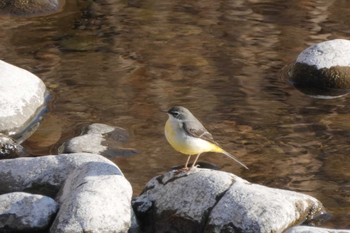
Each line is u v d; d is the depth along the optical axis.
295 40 18.72
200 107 15.47
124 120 14.84
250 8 20.45
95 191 10.93
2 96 14.55
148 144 13.92
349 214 11.77
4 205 11.06
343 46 17.00
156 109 15.30
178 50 18.02
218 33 18.97
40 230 10.96
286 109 15.54
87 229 10.54
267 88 16.44
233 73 17.00
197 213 10.95
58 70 16.88
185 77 16.72
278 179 12.89
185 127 11.55
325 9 20.47
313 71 16.62
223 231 10.65
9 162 12.14
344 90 16.53
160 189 11.52
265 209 10.73
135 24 19.39
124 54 17.75
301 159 13.56
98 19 19.64
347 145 14.09
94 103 15.52
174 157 13.51
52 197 11.80
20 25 19.17
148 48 18.08
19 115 14.51
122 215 10.82
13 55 17.52
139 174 12.91
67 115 15.03
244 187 11.12
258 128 14.70
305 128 14.73
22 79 15.23
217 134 14.39
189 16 19.88
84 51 17.86
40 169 11.99
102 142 13.80
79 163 11.95
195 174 11.42
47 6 20.00
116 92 15.98
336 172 13.16
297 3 20.84
